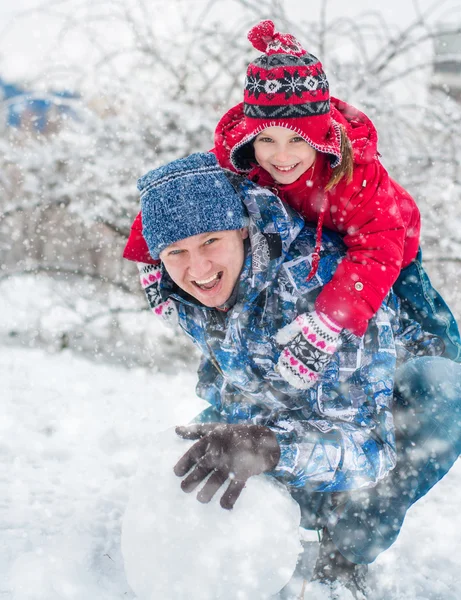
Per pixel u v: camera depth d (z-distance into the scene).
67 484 2.87
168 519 1.85
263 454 1.92
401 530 2.69
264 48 2.48
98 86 6.20
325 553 2.27
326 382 2.15
